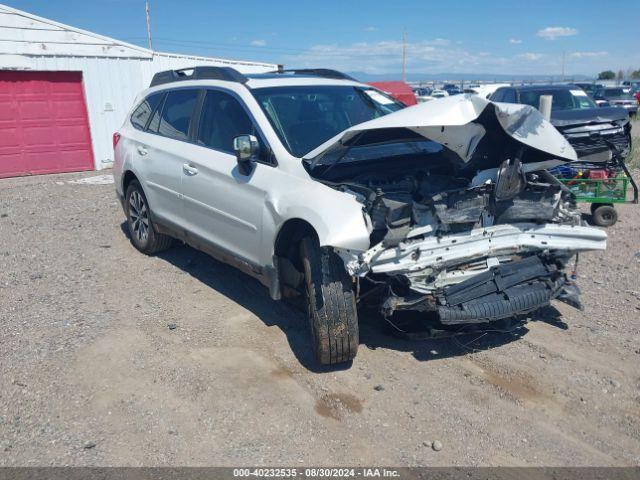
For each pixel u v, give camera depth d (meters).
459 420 3.62
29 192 10.77
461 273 3.95
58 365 4.22
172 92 6.15
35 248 7.07
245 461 3.24
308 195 4.06
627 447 3.38
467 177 4.32
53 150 14.11
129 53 14.62
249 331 4.77
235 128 5.05
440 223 3.79
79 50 13.94
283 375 4.10
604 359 4.31
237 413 3.67
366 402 3.79
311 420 3.61
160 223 6.13
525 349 4.46
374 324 4.86
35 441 3.41
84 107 14.30
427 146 4.94
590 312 5.12
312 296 3.94
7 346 4.50
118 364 4.24
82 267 6.35
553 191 4.07
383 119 3.83
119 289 5.70
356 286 4.00
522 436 3.47
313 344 4.05
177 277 6.00
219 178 4.99
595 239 4.21
